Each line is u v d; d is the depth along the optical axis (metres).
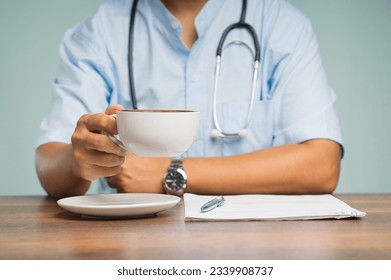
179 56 1.92
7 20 2.92
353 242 0.91
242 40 1.93
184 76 1.91
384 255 0.83
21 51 2.93
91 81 1.83
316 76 1.85
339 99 2.94
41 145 1.68
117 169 1.30
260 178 1.56
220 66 1.92
